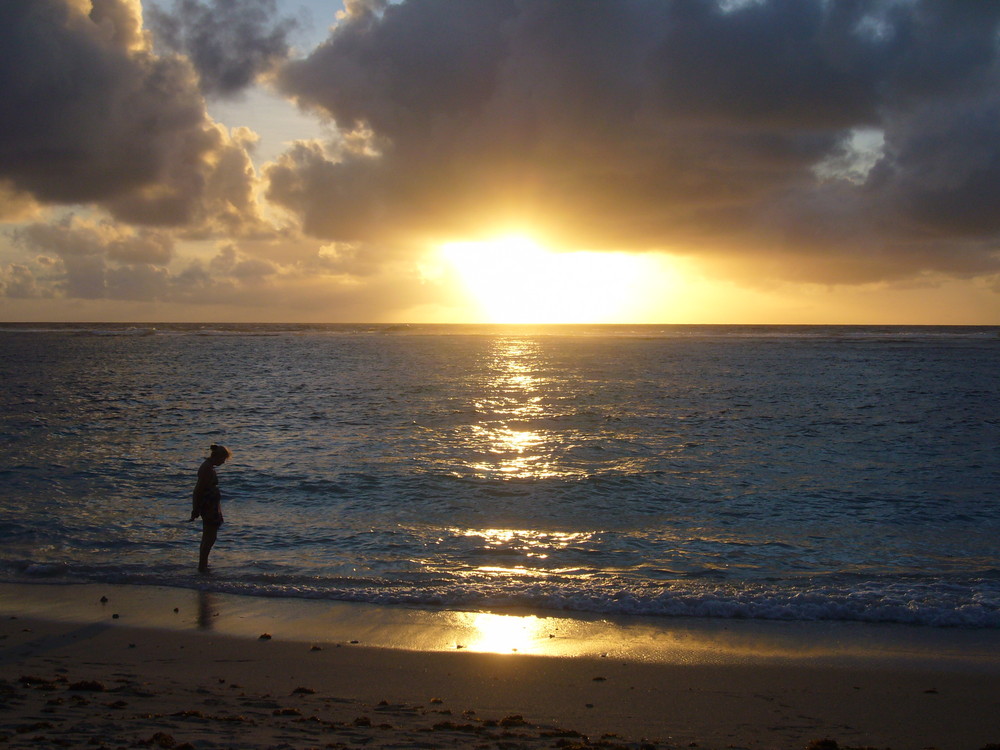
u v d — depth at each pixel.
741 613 9.20
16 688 6.41
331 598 9.67
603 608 9.34
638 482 17.34
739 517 14.40
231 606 9.34
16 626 8.48
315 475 17.83
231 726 5.57
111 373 50.59
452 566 11.17
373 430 25.50
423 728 5.77
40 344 96.44
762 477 18.06
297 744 5.20
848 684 7.14
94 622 8.68
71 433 24.30
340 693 6.73
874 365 58.19
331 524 13.65
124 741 5.05
